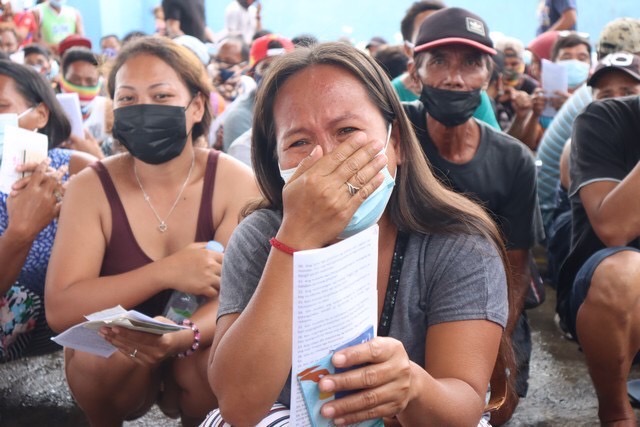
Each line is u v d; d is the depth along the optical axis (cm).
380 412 145
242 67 569
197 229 265
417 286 178
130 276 249
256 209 197
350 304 140
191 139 269
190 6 834
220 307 179
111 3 1139
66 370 255
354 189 145
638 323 249
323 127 162
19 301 293
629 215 264
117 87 259
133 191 263
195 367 246
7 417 304
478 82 300
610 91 329
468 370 167
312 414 142
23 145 271
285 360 151
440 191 184
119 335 222
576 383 328
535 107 513
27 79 309
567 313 284
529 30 1120
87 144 416
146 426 296
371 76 167
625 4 1010
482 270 174
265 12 1205
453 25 301
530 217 311
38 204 269
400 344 146
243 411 155
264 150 183
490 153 309
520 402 312
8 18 692
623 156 284
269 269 149
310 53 169
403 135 178
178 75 260
